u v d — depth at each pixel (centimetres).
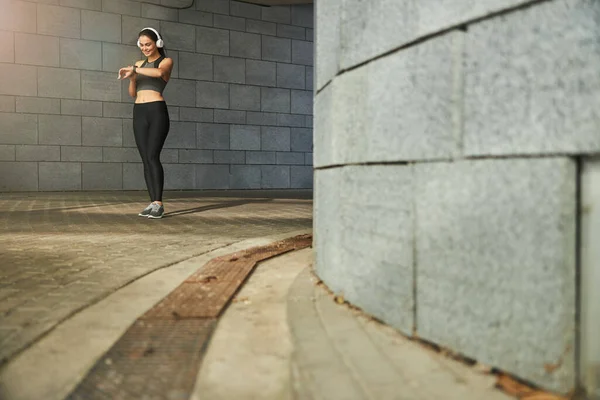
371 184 248
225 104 1472
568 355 164
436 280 207
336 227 287
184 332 239
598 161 159
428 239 210
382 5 235
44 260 399
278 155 1554
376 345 212
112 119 1329
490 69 182
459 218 195
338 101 280
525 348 174
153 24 1371
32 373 196
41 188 1267
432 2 203
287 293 305
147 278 348
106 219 696
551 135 163
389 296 235
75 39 1283
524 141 171
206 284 323
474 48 188
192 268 382
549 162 164
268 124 1535
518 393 169
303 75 1579
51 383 188
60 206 884
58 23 1264
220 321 258
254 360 211
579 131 155
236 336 238
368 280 252
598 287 162
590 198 162
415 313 219
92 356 212
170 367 201
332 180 294
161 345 223
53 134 1271
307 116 1590
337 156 282
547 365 168
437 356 201
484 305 187
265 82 1524
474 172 188
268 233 569
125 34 1338
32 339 226
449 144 198
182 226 629
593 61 152
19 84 1234
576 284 165
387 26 231
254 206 935
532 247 170
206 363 207
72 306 275
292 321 244
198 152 1441
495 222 182
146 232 571
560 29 160
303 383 178
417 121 214
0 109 1220
